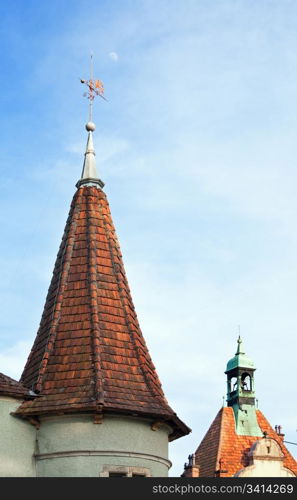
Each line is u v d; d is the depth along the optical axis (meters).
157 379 26.83
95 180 29.70
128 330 26.75
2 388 24.33
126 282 28.19
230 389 68.06
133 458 24.66
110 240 28.53
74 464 24.16
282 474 57.25
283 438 64.81
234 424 65.00
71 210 29.38
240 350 69.19
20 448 24.31
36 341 27.28
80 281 27.34
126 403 24.58
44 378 25.30
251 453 57.47
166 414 25.05
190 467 60.19
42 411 24.28
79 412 24.31
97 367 25.08
